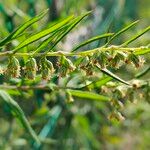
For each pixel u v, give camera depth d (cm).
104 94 21
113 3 31
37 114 30
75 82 21
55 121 31
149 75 28
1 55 16
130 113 38
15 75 16
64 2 28
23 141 33
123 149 48
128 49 16
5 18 25
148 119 41
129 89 19
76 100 32
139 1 41
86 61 16
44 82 21
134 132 44
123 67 28
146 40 29
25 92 23
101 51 16
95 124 36
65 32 16
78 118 32
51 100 31
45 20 27
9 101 21
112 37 16
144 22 40
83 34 27
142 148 46
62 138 34
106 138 40
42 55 16
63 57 16
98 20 29
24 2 30
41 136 31
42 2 29
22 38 18
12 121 33
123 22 31
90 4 30
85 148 36
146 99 19
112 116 20
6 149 33
